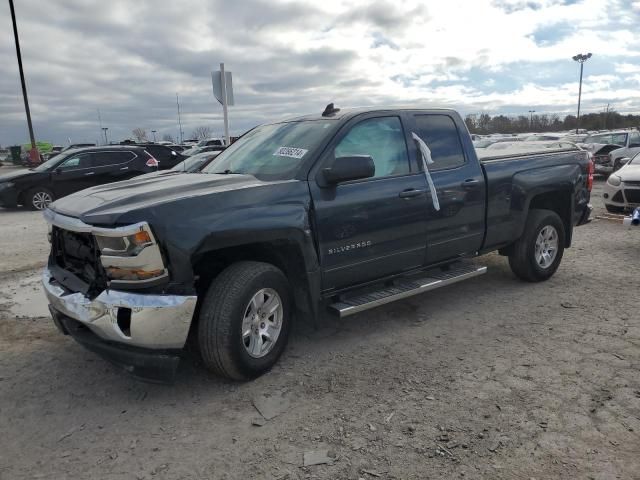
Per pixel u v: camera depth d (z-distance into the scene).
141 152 15.18
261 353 3.82
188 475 2.79
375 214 4.36
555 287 5.96
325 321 5.02
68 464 2.92
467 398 3.50
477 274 5.24
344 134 4.33
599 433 3.06
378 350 4.33
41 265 7.47
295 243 3.87
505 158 5.62
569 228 6.31
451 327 4.81
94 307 3.36
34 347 4.50
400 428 3.17
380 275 4.57
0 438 3.18
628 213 9.95
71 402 3.59
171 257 3.32
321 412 3.38
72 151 14.72
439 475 2.73
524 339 4.48
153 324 3.28
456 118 5.25
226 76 10.19
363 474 2.76
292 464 2.86
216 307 3.53
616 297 5.56
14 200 13.95
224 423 3.29
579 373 3.81
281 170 4.15
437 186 4.82
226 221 3.52
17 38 26.55
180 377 3.91
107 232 3.25
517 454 2.88
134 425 3.29
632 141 19.31
